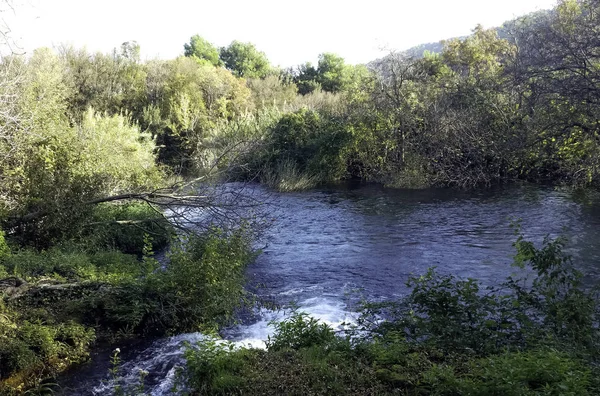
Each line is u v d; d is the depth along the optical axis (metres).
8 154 12.16
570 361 5.14
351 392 5.54
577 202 19.80
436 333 6.78
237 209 13.95
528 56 16.91
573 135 14.66
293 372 6.06
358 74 34.94
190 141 33.12
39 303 8.45
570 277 6.95
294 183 27.59
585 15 15.90
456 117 26.55
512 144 16.41
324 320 9.14
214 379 6.03
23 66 15.88
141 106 37.81
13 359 6.76
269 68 67.50
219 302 9.09
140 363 7.52
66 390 6.70
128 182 17.20
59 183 12.30
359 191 26.39
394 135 29.23
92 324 8.48
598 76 14.09
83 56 37.31
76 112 26.58
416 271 12.30
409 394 5.35
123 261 11.81
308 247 15.01
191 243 10.35
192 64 41.88
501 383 4.79
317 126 32.84
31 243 12.02
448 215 18.92
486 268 12.21
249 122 34.00
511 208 19.53
